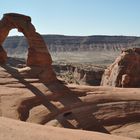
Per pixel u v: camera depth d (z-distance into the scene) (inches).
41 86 1470.2
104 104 1251.2
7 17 1685.5
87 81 3134.8
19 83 1485.0
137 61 1833.2
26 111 1273.4
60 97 1374.3
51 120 1203.9
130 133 1085.1
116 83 1820.9
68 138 743.7
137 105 1218.0
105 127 1125.1
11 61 4517.7
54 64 4997.5
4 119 847.1
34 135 702.5
